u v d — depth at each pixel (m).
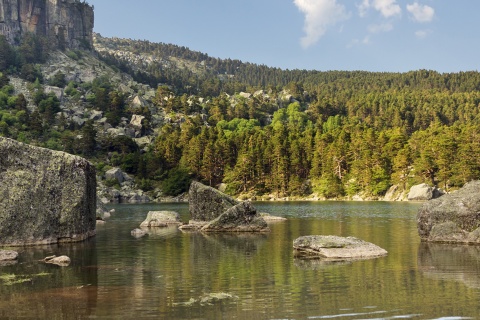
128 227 47.19
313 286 17.75
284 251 27.39
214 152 168.75
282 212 72.62
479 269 20.61
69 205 33.50
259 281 18.84
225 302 15.57
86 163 36.16
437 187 130.00
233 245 30.80
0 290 17.70
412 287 17.33
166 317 13.95
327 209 81.69
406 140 151.62
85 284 18.72
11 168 31.53
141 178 169.25
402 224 46.44
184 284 18.50
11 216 30.83
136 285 18.42
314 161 158.50
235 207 40.66
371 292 16.66
